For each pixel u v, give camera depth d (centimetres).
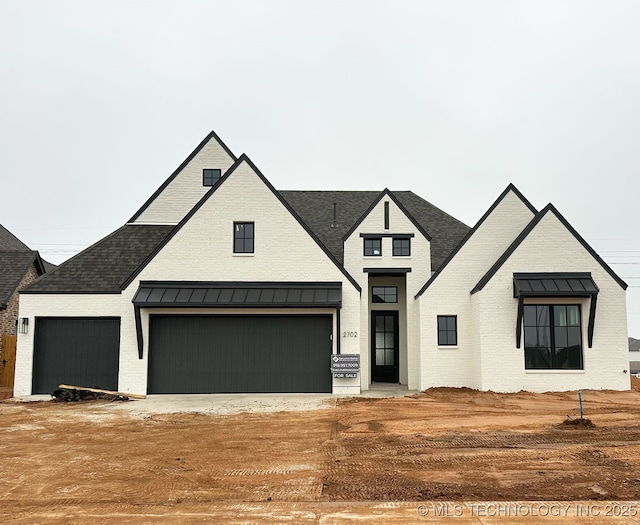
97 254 2039
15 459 943
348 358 1800
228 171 1925
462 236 2353
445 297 1923
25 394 1809
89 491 766
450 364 1892
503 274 1798
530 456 906
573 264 1800
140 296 1805
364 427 1203
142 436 1131
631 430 1112
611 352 1766
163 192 2278
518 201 1977
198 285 1859
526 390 1756
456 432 1120
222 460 925
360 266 2072
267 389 1825
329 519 644
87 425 1262
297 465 888
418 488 757
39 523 646
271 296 1817
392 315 2202
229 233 1895
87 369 1845
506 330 1780
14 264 2577
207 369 1831
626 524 618
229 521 643
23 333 1834
